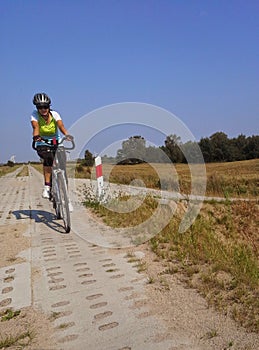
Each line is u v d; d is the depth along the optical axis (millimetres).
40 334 2744
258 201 11273
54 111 5953
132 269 4168
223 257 4574
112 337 2670
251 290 3416
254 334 2641
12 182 22109
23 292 3572
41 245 5340
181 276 3850
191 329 2748
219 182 14719
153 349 2494
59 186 6152
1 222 7312
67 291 3570
